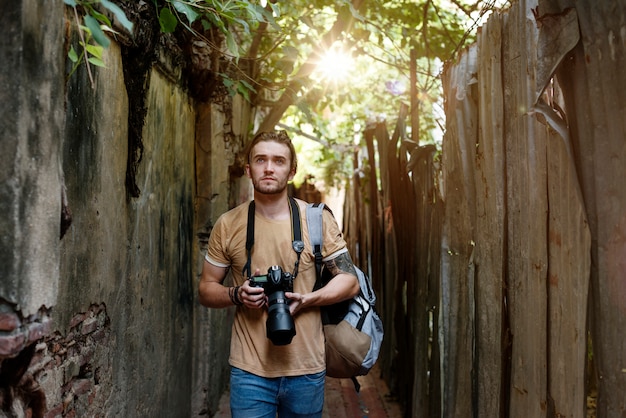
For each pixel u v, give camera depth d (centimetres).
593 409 392
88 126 252
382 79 934
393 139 591
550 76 223
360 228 944
